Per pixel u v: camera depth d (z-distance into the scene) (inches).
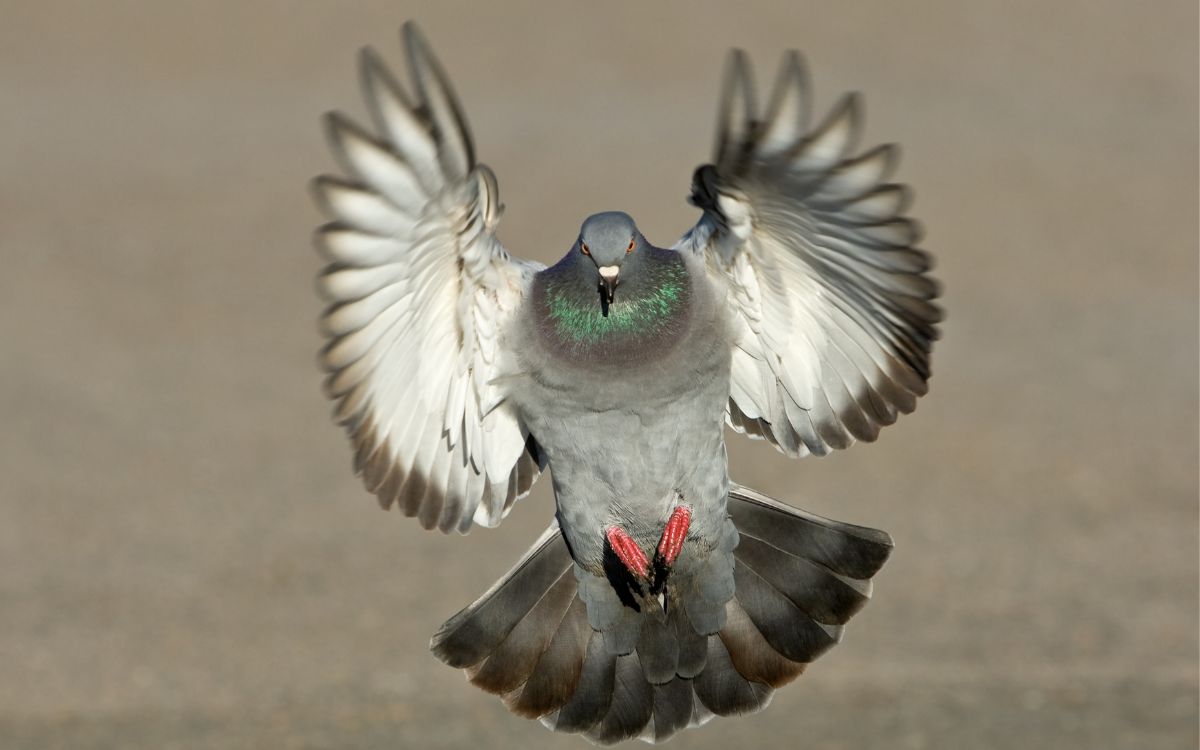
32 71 1465.3
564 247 987.9
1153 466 715.4
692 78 1421.0
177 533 657.6
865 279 264.1
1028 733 489.4
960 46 1480.1
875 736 490.6
